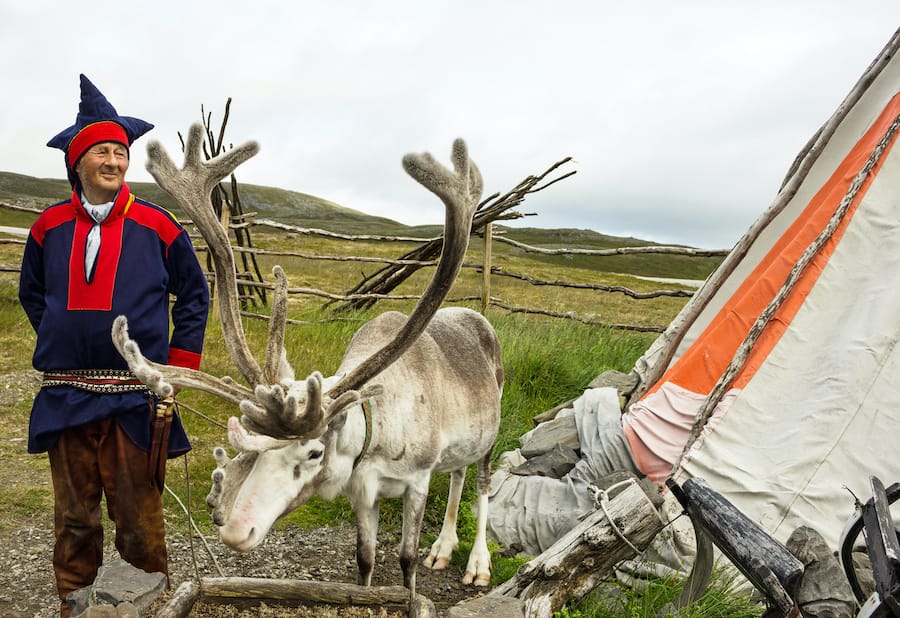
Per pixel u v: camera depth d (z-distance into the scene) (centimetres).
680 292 851
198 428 607
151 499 297
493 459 546
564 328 878
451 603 386
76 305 283
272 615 267
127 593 262
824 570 270
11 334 868
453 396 375
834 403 416
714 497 301
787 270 522
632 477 430
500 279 2750
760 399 440
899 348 420
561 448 501
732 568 375
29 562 393
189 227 1347
